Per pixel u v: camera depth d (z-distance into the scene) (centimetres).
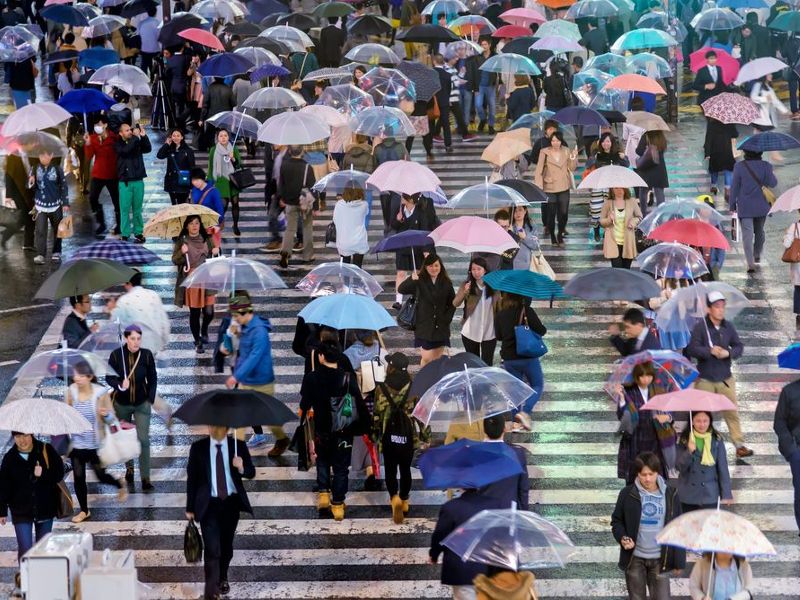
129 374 2544
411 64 4709
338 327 2467
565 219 3941
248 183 4041
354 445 2584
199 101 5034
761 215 3684
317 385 2392
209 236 3238
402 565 2295
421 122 4638
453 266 3828
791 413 2306
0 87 5919
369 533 2414
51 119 3956
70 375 2477
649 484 1953
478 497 1934
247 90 4803
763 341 3284
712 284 2641
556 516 2461
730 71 4981
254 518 2477
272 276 2720
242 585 2230
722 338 2606
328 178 3528
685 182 4491
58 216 3922
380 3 6500
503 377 2275
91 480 2669
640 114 4128
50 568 1814
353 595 2194
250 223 4238
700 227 2962
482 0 6088
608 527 2417
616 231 3441
